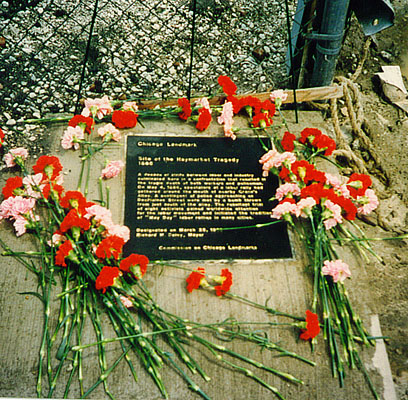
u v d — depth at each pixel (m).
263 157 2.93
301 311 2.52
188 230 2.75
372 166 3.46
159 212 2.79
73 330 2.42
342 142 3.43
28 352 2.36
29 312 2.48
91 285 2.52
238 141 3.12
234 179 2.94
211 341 2.41
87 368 2.33
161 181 2.90
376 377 2.36
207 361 2.36
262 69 3.93
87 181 2.91
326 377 2.34
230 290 2.57
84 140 3.12
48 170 2.81
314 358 2.39
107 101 3.22
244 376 2.33
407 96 3.83
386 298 2.83
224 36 4.12
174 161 2.99
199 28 4.16
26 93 3.66
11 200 2.70
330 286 2.59
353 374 2.36
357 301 2.58
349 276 2.67
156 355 2.30
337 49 3.29
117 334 2.40
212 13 4.26
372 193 2.86
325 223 2.71
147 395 2.27
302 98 3.47
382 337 2.43
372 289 2.86
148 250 2.68
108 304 2.39
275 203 2.86
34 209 2.84
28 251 2.68
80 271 2.54
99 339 2.39
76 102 3.63
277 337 2.44
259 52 3.98
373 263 2.97
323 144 3.06
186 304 2.53
